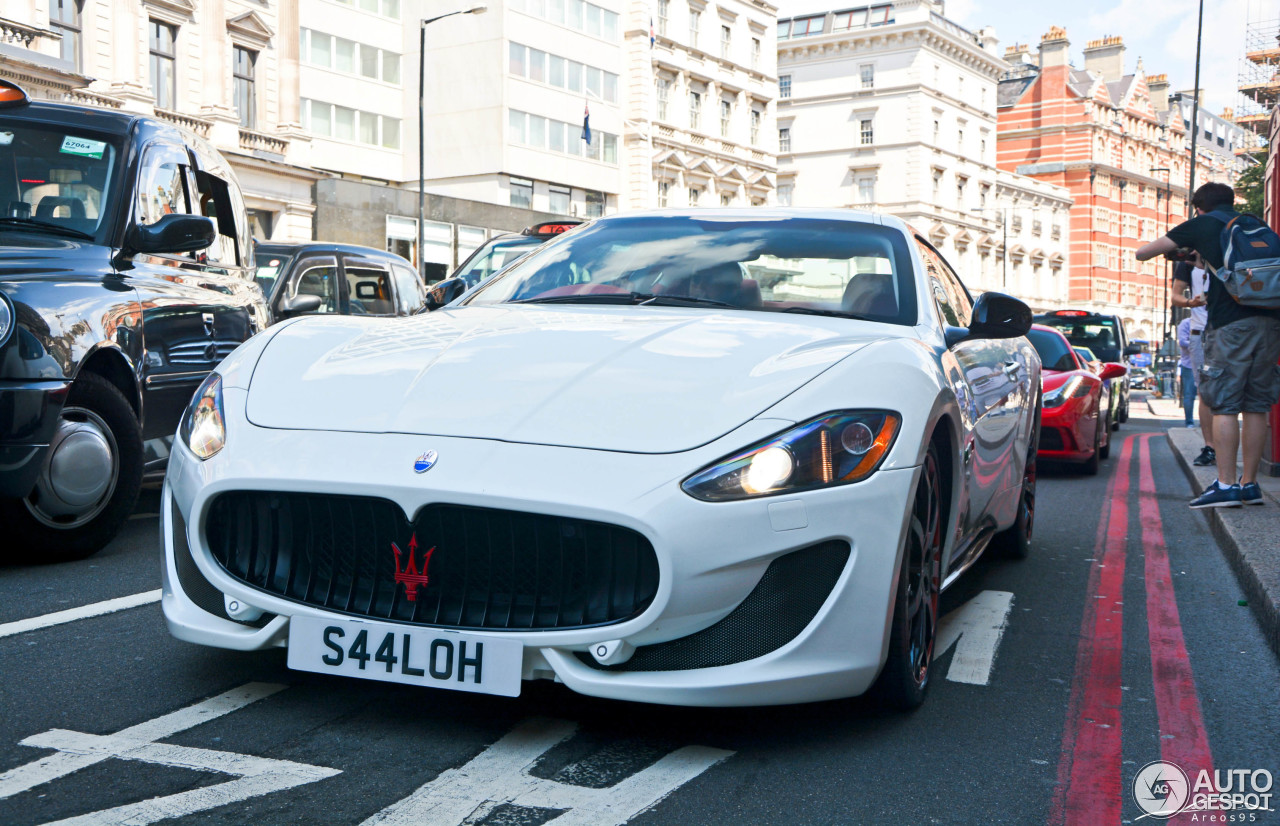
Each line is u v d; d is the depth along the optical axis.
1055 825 2.40
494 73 42.06
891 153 63.47
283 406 2.83
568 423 2.62
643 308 3.49
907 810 2.43
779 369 2.82
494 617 2.53
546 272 3.95
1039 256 77.69
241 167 32.22
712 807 2.38
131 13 28.98
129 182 4.93
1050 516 7.41
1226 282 6.38
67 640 3.42
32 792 2.30
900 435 2.72
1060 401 9.89
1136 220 89.62
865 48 63.84
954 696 3.28
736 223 4.08
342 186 34.97
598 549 2.50
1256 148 51.69
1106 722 3.11
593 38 46.03
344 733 2.71
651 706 2.97
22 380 4.09
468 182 42.94
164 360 4.89
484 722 2.81
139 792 2.32
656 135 48.97
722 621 2.52
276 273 8.34
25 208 4.78
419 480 2.50
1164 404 32.31
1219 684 3.53
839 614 2.60
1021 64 89.38
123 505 4.65
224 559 2.73
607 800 2.38
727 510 2.48
